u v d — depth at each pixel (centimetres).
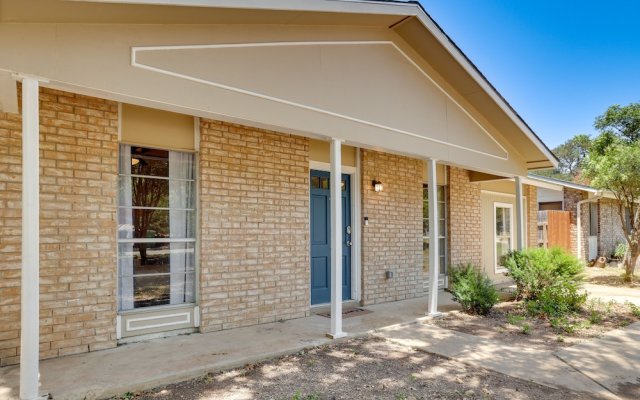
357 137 565
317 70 524
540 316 660
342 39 555
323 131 525
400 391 371
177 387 373
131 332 485
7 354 400
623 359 461
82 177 448
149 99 378
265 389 371
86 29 345
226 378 396
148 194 512
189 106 405
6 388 344
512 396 362
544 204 1714
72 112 444
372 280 749
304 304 636
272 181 605
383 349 493
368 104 585
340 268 532
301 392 365
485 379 401
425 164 886
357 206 747
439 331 573
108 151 466
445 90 716
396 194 804
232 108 438
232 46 442
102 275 457
